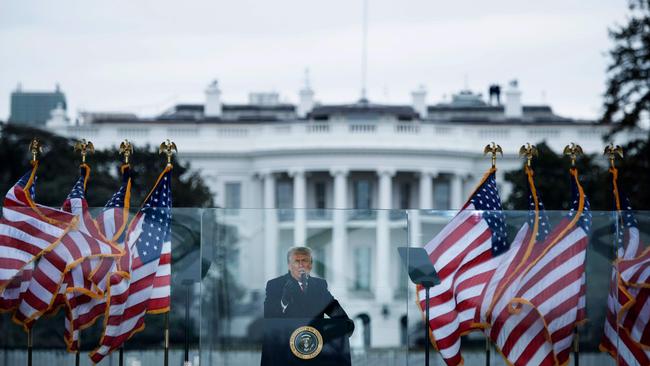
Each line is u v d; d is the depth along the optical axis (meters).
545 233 29.14
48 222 28.66
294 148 192.88
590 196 120.19
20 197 28.69
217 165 197.75
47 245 28.59
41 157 139.75
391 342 28.58
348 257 28.48
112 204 29.23
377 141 192.25
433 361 28.70
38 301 28.55
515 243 28.98
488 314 28.91
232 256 28.48
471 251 28.84
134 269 28.58
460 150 192.12
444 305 28.62
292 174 195.25
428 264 28.62
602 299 29.14
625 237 29.20
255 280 28.47
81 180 29.20
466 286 28.77
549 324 28.92
